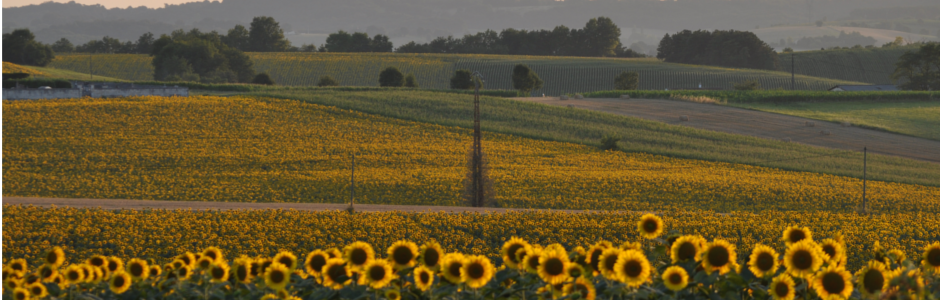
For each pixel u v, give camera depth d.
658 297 10.45
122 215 54.16
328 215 56.38
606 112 171.12
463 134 138.12
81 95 159.50
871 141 145.12
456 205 82.38
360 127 140.12
